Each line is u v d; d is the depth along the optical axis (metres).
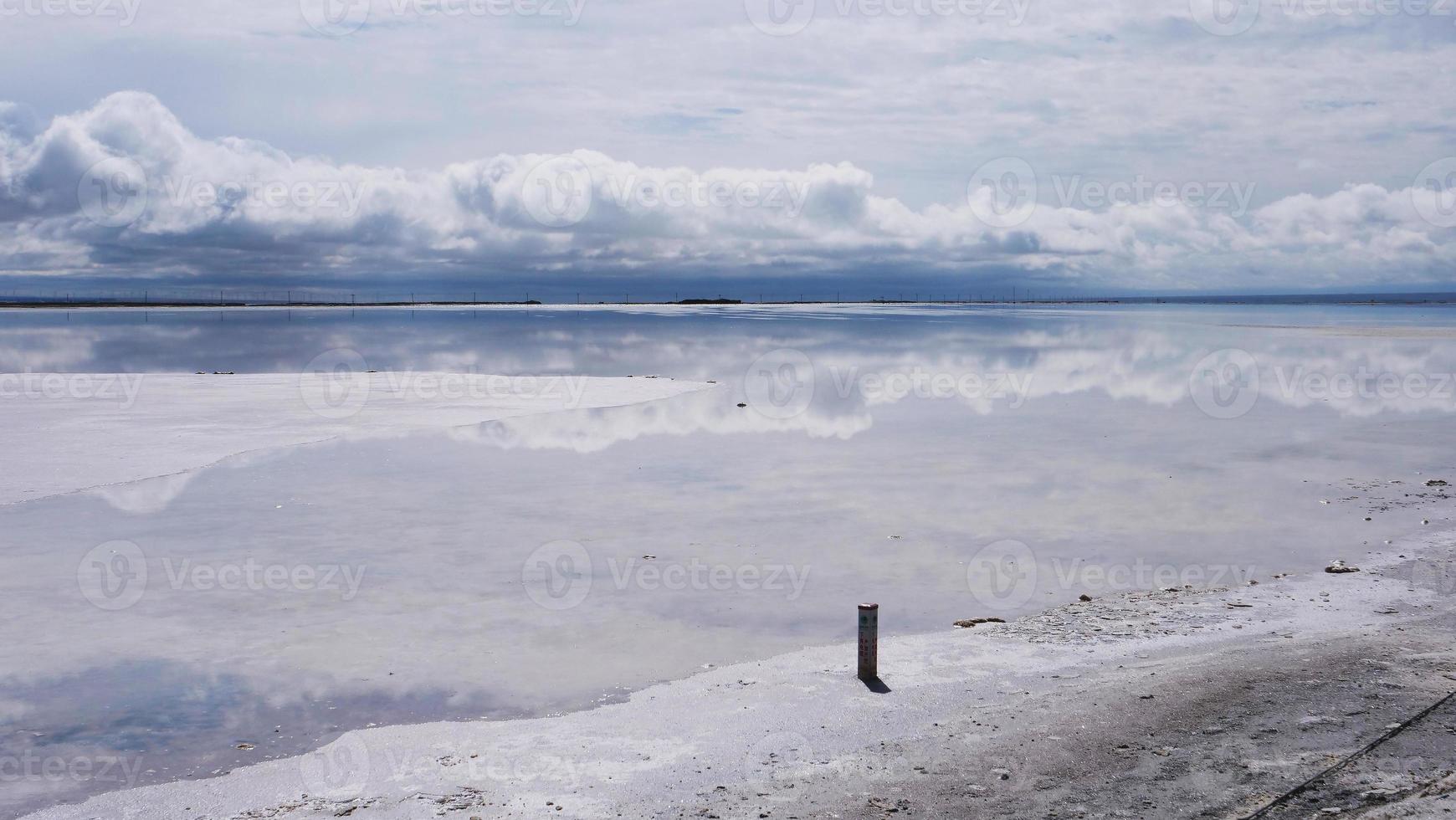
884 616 9.59
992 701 7.23
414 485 16.33
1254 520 13.42
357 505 14.73
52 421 24.30
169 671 8.23
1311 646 8.13
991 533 12.88
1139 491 15.57
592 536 12.83
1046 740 6.45
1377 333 75.06
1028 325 106.06
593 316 164.38
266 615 9.66
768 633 9.12
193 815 5.86
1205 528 13.03
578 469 17.95
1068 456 19.19
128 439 21.36
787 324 112.75
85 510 14.47
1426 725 6.38
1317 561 11.30
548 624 9.38
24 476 17.09
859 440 21.55
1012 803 5.57
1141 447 20.28
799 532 12.96
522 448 20.42
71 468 17.92
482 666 8.31
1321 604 9.50
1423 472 17.00
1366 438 21.11
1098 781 5.82
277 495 15.51
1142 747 6.25
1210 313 173.25
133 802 6.05
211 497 15.37
